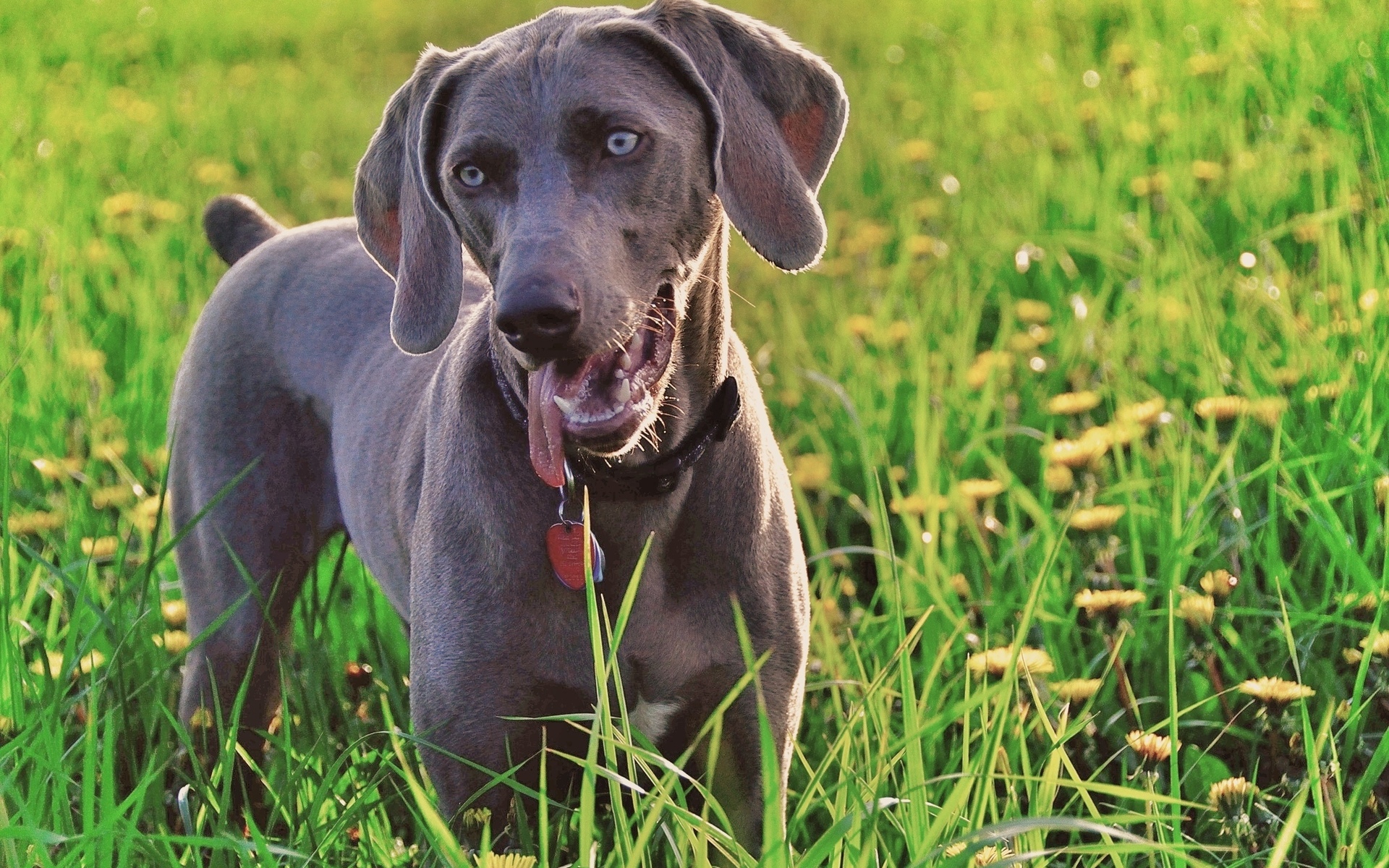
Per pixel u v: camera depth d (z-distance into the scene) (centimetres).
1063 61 904
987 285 571
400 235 304
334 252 399
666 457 280
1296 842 296
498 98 268
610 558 281
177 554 392
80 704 350
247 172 929
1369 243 475
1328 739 298
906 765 265
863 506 433
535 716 285
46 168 815
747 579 285
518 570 280
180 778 344
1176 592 354
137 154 909
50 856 257
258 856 270
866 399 489
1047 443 424
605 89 264
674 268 274
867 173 799
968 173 708
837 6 1466
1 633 333
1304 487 402
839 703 325
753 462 290
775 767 225
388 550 340
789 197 279
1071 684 306
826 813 315
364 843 282
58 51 1262
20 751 298
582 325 249
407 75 1345
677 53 271
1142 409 410
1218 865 275
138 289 618
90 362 547
